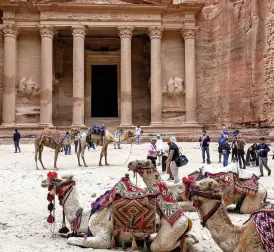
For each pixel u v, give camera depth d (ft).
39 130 106.83
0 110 110.42
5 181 42.34
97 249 18.80
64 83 123.44
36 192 35.47
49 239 20.66
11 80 108.17
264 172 50.08
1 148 85.35
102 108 134.62
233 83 102.01
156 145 51.13
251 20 96.37
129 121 108.99
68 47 125.39
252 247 14.28
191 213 26.55
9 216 26.16
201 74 114.21
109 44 127.13
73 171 50.47
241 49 99.71
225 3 106.52
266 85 90.48
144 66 126.31
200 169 27.27
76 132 55.98
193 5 111.34
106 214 19.38
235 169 26.48
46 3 107.76
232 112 101.81
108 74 134.82
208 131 104.68
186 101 111.96
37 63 113.29
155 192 18.47
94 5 108.78
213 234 16.25
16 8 108.88
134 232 18.34
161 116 111.75
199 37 115.03
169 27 113.80
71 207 21.07
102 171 50.01
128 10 111.04
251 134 91.09
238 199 26.40
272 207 14.56
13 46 109.09
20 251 18.37
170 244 17.54
